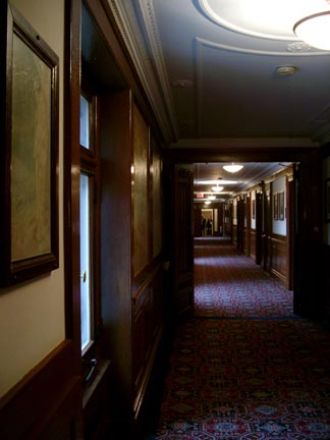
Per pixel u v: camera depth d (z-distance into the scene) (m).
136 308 3.05
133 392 2.86
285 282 8.92
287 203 8.70
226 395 3.54
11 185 0.99
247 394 3.56
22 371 1.09
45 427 1.14
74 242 1.47
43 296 1.23
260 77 3.56
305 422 3.07
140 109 3.42
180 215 6.21
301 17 2.44
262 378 3.91
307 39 2.34
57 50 1.35
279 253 9.68
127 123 2.80
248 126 5.36
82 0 1.62
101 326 2.78
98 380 2.46
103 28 1.98
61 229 1.39
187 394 3.57
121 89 2.80
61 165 1.38
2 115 0.92
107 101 2.82
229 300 7.55
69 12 1.43
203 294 8.16
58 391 1.30
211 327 5.74
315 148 6.05
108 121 2.81
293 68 3.34
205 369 4.16
